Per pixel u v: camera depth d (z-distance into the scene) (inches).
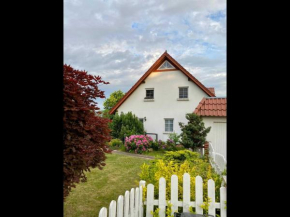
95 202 143.9
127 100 474.6
